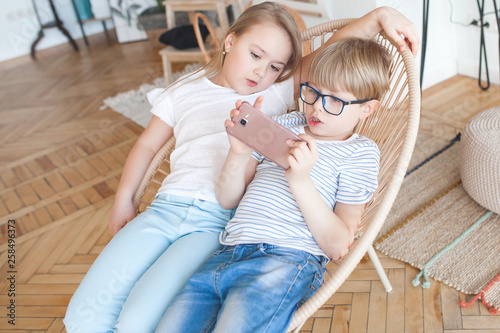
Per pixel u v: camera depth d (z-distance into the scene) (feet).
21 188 8.12
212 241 3.76
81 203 7.50
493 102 8.67
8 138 10.05
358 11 8.16
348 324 4.82
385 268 5.43
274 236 3.34
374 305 4.99
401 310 4.88
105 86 12.08
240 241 3.39
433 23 9.24
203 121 4.15
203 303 3.21
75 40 16.37
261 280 3.07
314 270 3.28
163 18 14.80
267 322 2.90
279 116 4.07
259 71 3.95
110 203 7.39
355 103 3.49
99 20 15.74
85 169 8.43
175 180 4.07
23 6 15.14
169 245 3.85
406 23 3.75
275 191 3.51
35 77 13.53
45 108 11.33
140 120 9.95
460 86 9.54
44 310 5.54
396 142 3.77
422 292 5.05
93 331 3.41
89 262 6.24
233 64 3.99
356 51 3.47
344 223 3.27
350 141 3.66
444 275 5.16
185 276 3.46
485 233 5.65
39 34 15.47
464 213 6.04
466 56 9.79
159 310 3.28
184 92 4.34
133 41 15.33
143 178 4.53
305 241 3.36
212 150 4.05
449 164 7.08
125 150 8.87
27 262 6.37
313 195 3.15
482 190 5.80
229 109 4.17
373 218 3.01
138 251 3.66
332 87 3.46
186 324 3.10
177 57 9.96
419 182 6.81
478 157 5.70
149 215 3.91
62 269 6.18
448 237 5.68
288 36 3.93
